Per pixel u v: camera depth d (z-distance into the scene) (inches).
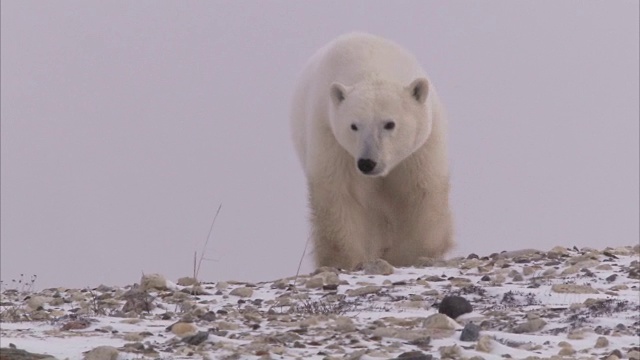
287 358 346.0
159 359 342.0
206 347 365.1
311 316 438.9
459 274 564.7
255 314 446.9
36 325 420.8
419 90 644.7
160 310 473.1
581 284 506.9
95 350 341.4
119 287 560.4
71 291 547.2
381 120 627.5
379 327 403.5
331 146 659.4
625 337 387.2
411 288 513.7
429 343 379.9
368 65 656.4
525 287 503.8
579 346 377.7
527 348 374.3
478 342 366.0
